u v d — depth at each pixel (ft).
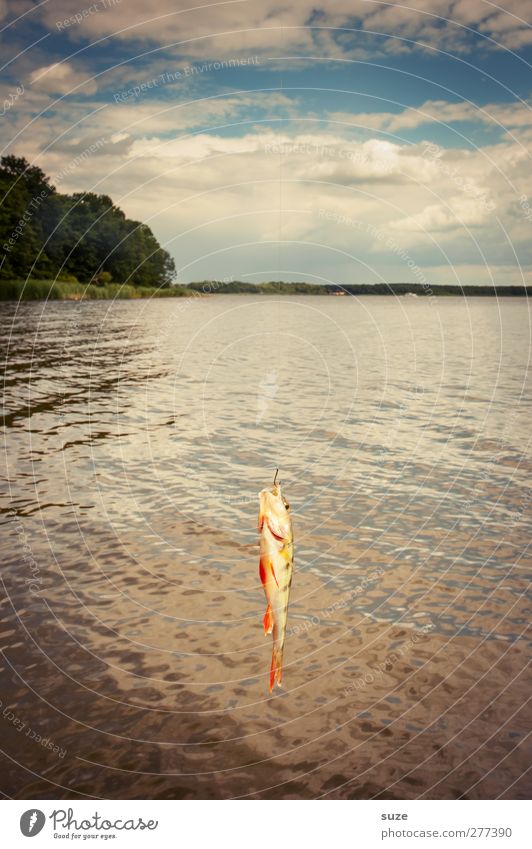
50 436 56.03
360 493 43.42
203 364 106.52
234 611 28.07
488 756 20.16
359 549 34.55
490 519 39.04
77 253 308.81
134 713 21.93
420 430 61.21
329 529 37.27
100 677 23.71
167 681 23.52
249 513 38.96
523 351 131.44
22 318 184.85
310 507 40.70
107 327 166.81
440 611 28.35
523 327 199.41
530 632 26.71
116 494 41.96
